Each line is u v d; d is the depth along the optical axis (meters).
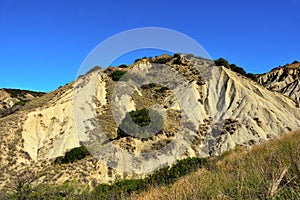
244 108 38.75
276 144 10.85
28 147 35.00
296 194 4.73
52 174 25.39
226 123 34.81
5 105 73.75
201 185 6.54
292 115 40.47
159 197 7.19
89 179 22.75
